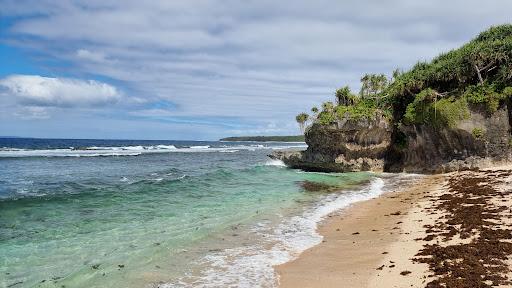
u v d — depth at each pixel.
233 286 10.63
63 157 60.72
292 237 15.60
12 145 108.06
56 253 13.34
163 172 41.97
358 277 11.00
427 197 23.47
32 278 11.14
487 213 16.91
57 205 21.55
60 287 10.54
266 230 16.59
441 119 35.66
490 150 34.00
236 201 23.44
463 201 20.41
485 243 12.55
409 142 39.94
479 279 9.69
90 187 29.17
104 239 15.02
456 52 45.38
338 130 41.03
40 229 16.44
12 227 16.69
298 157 47.44
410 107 39.16
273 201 23.55
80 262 12.48
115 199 23.78
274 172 41.34
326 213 20.30
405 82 43.44
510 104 33.78
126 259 12.74
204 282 10.91
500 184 24.73
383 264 11.87
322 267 12.11
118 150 89.81
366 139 41.16
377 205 22.30
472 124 34.25
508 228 14.27
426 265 11.25
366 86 60.91
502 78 34.16
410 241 14.04
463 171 33.91
